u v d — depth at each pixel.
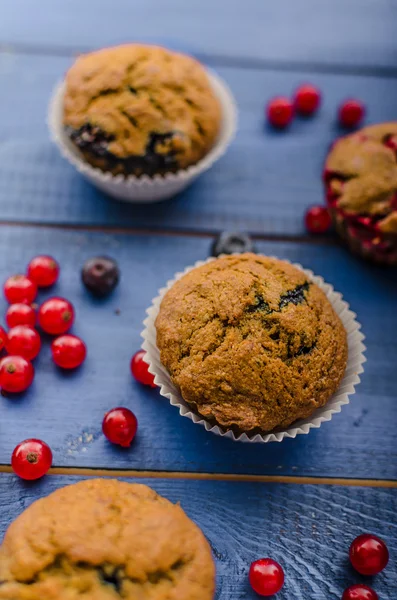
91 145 0.35
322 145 0.40
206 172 0.38
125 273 0.36
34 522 0.28
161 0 0.42
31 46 0.40
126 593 0.27
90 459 0.32
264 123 0.40
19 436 0.32
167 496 0.32
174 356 0.31
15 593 0.27
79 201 0.37
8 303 0.35
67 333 0.34
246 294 0.31
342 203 0.35
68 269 0.36
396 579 0.31
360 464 0.33
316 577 0.31
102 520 0.28
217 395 0.30
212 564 0.28
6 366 0.32
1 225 0.37
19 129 0.39
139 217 0.37
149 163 0.35
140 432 0.33
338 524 0.32
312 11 0.42
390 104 0.41
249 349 0.30
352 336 0.33
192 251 0.37
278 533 0.31
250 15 0.42
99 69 0.35
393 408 0.34
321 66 0.41
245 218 0.38
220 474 0.32
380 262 0.36
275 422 0.30
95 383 0.34
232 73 0.41
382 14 0.43
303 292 0.32
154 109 0.35
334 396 0.32
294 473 0.32
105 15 0.41
